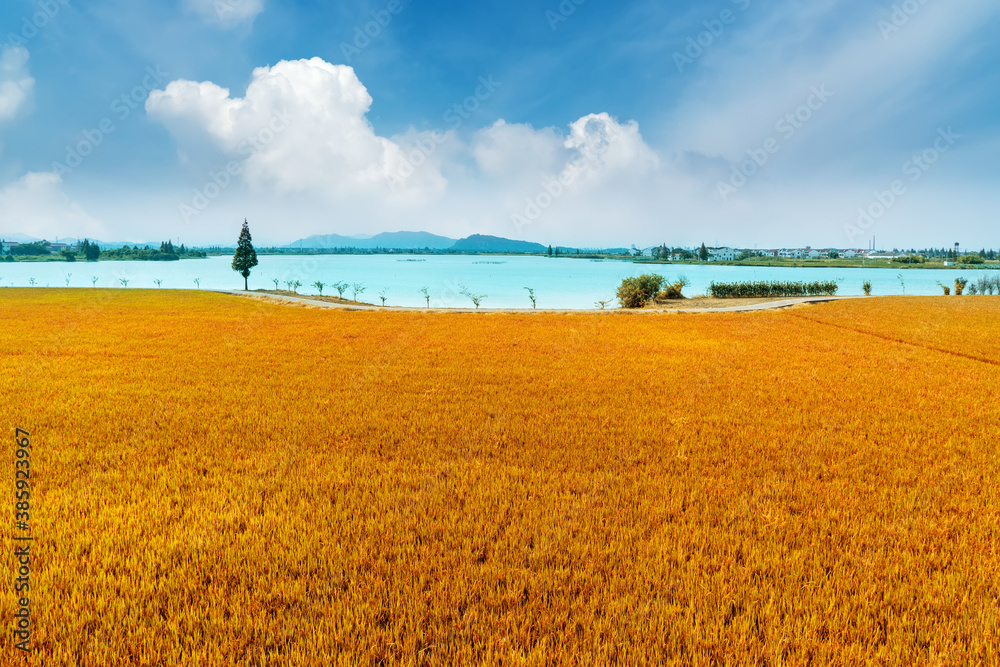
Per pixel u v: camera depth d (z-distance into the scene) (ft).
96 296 156.04
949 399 42.47
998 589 16.43
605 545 19.03
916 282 278.26
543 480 25.35
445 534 19.48
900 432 33.55
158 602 15.29
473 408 39.17
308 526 20.18
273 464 27.27
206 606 15.40
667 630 14.52
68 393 42.78
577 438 31.89
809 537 19.63
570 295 224.74
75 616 14.71
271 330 89.20
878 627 14.83
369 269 475.31
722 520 20.85
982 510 22.16
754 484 24.81
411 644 13.65
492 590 15.81
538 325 99.96
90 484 24.50
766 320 107.45
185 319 104.17
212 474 26.07
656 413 37.83
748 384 48.08
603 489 24.09
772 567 17.47
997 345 72.49
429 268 500.74
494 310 132.77
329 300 173.47
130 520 20.53
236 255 232.73
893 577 17.12
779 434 32.94
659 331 90.63
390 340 78.18
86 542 18.79
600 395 43.52
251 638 14.16
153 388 45.01
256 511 21.84
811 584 16.48
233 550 18.33
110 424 34.01
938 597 15.88
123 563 17.48
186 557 17.90
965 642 14.20
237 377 49.96
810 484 24.81
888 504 22.72
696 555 18.04
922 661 13.37
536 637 14.20
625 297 159.94
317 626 14.44
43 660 13.16
